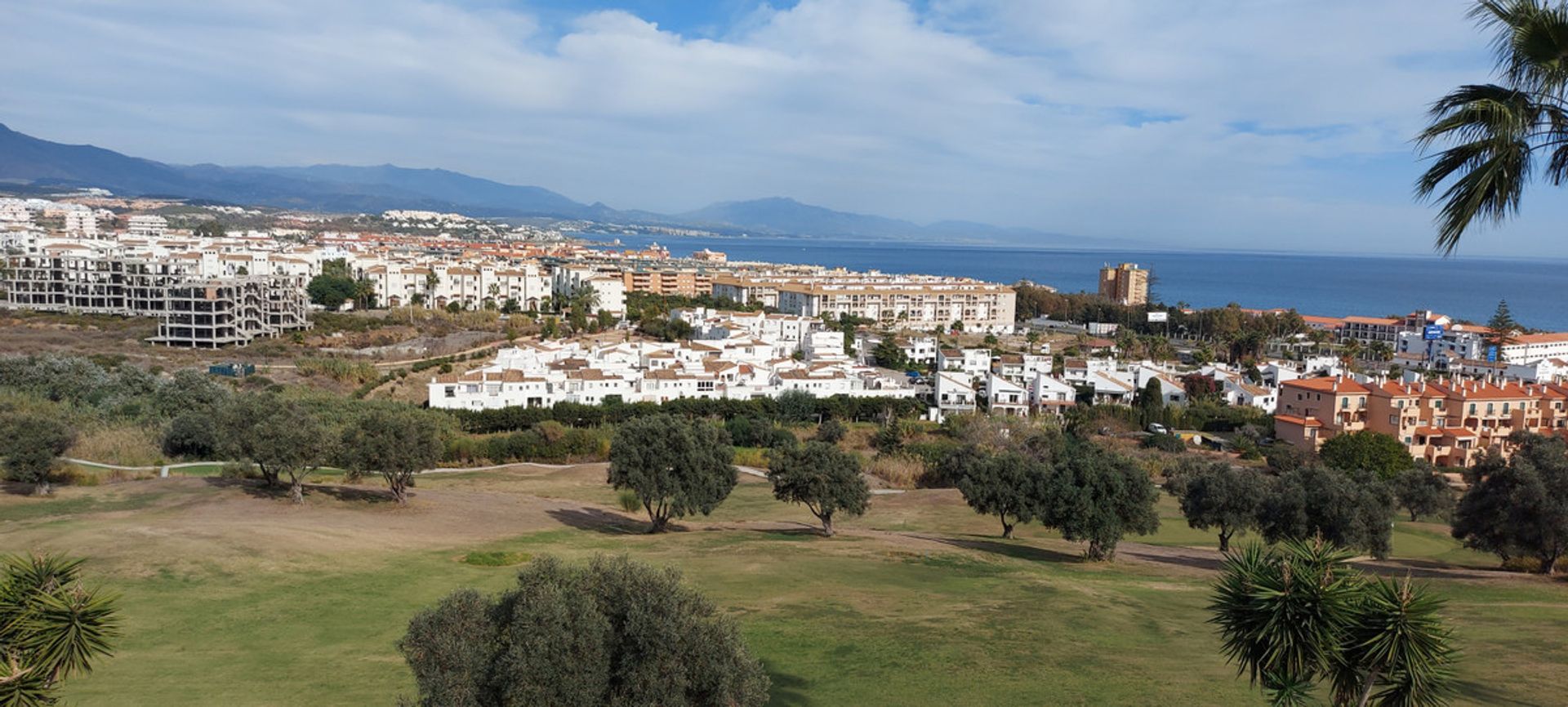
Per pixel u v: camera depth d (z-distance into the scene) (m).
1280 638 14.94
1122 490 54.62
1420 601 14.47
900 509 79.81
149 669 30.14
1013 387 139.00
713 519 73.25
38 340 142.38
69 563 15.72
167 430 86.25
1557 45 12.62
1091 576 48.56
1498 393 113.38
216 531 49.66
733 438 111.50
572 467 97.12
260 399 71.94
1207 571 52.28
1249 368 167.00
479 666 19.31
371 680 29.23
